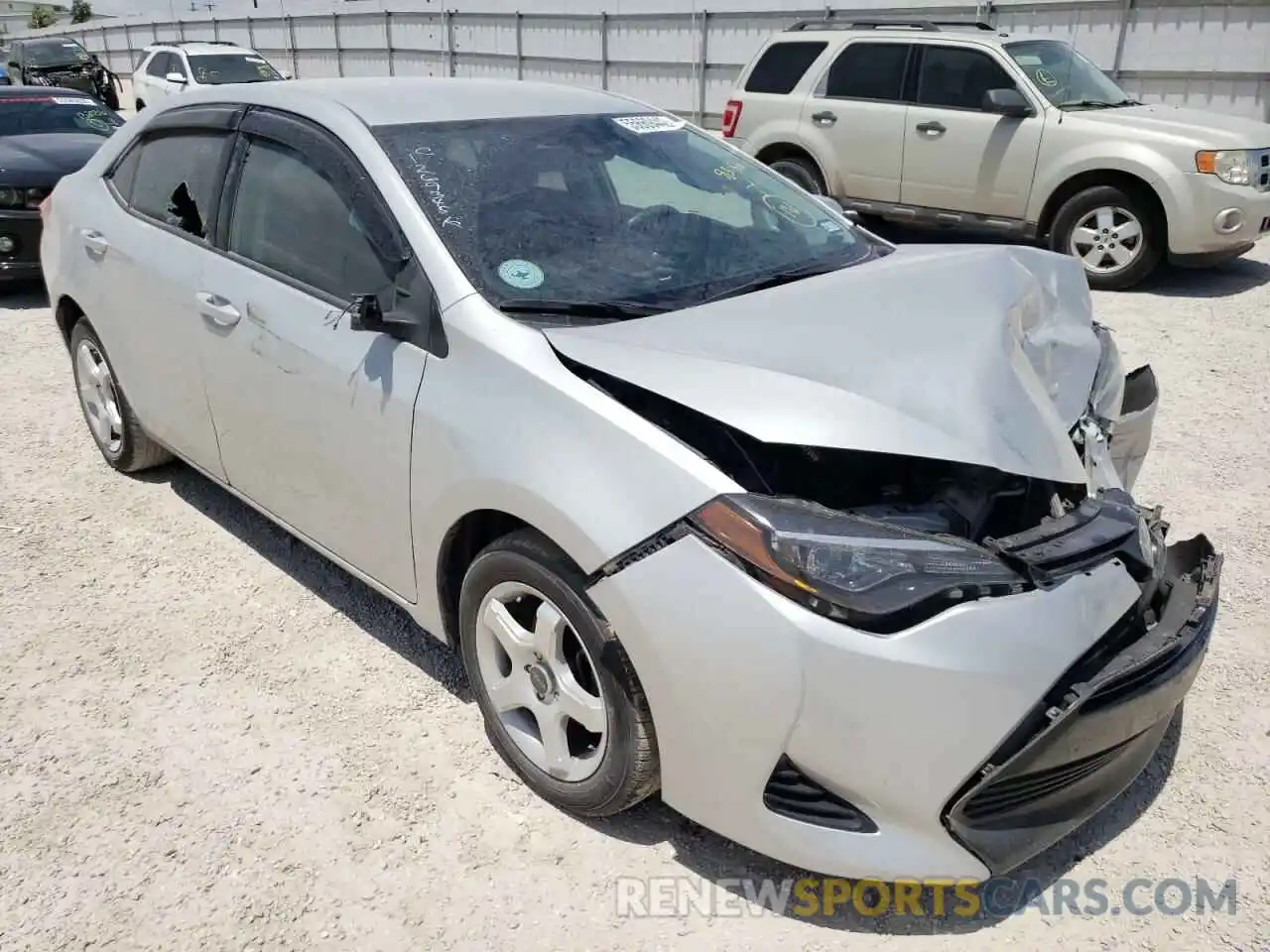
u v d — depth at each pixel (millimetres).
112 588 3848
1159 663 2385
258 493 3666
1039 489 2541
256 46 29922
